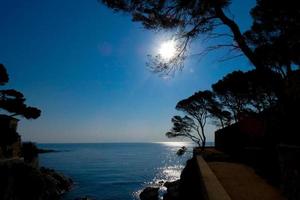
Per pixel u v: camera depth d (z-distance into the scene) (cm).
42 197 3434
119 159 15938
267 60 1202
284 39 1104
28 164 3425
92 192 5375
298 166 710
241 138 2522
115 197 5016
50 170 5347
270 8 1035
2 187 2745
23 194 3055
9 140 3609
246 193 891
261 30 1241
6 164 3023
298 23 994
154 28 1024
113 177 7875
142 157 18162
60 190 4762
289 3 924
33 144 4622
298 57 1113
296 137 970
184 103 4722
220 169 1564
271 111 1727
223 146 3509
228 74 3041
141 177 7994
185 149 5647
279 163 939
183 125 5209
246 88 2731
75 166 11112
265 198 818
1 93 3478
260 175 1288
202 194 812
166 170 10106
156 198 4694
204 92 4375
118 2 973
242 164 1862
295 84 940
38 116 3666
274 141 1321
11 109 3478
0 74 3316
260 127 2195
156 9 953
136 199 4884
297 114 977
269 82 967
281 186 881
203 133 4894
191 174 1823
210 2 905
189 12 946
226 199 591
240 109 3228
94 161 14062
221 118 4525
